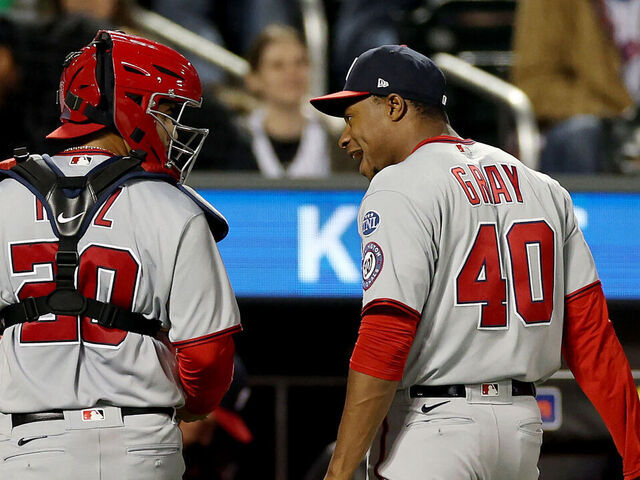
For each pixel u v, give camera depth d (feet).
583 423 57.21
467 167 34.30
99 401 31.12
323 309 61.98
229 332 32.50
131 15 77.41
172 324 32.09
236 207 58.95
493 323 33.50
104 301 31.32
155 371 31.55
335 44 87.61
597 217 58.80
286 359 63.77
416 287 32.71
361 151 35.88
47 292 31.37
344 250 58.90
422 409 33.55
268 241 58.85
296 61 71.46
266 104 71.46
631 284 58.59
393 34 87.40
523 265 34.09
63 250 31.22
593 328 35.76
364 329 32.86
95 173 32.12
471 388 33.53
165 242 31.58
